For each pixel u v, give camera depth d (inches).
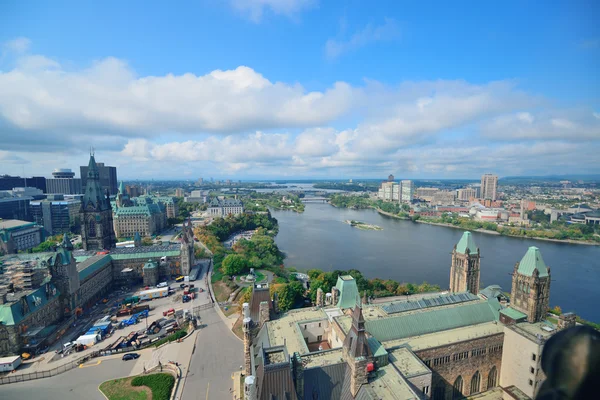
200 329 7116.1
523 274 5462.6
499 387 5275.6
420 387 4094.5
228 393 5032.0
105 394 5012.3
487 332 5182.1
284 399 3408.0
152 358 6003.9
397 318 5162.4
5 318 6102.4
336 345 4990.2
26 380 5403.5
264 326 5349.4
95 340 6673.2
